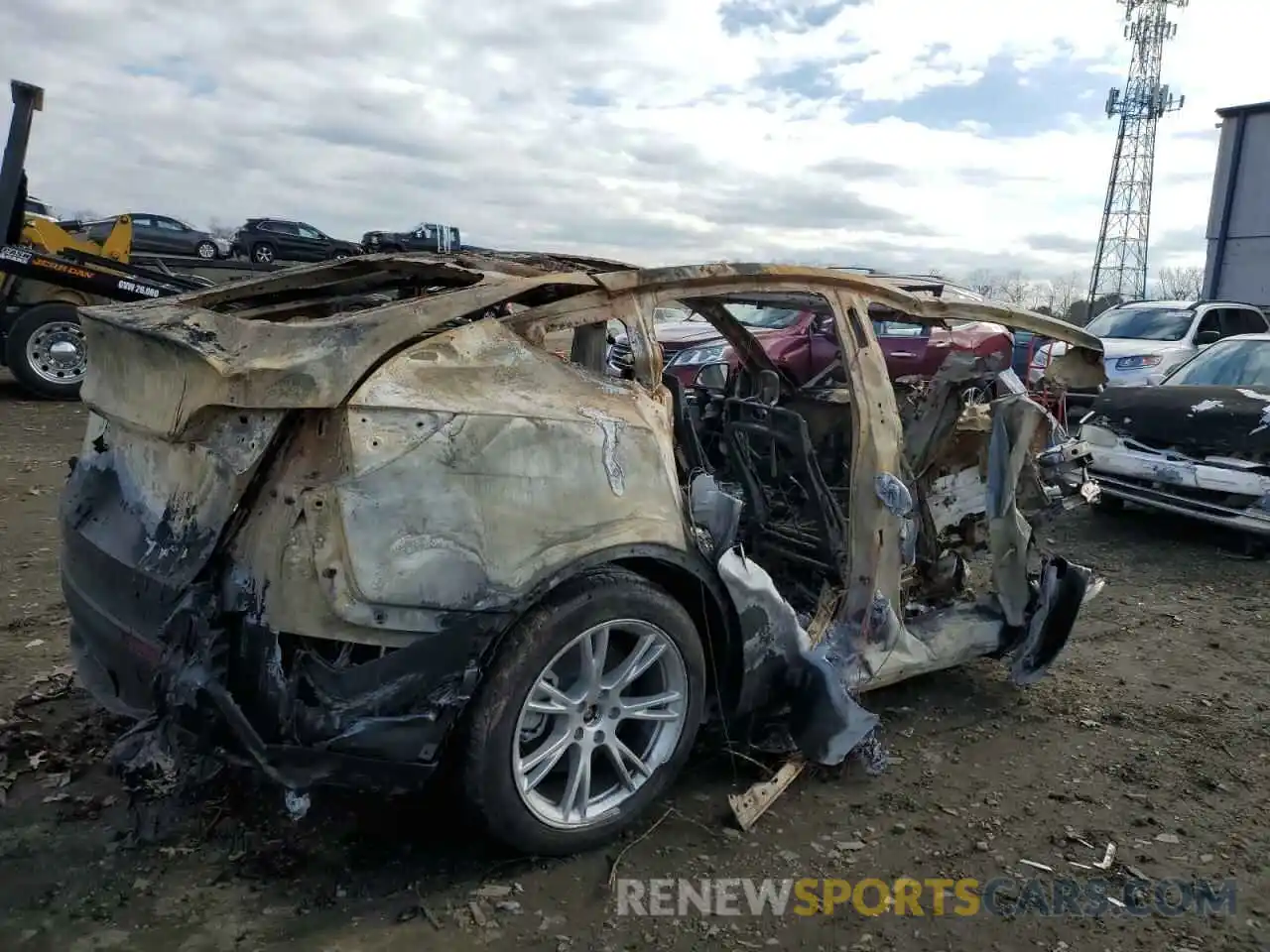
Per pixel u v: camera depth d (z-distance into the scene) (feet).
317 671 8.43
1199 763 12.46
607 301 10.55
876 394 12.35
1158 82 124.88
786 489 14.38
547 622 9.12
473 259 11.98
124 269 38.99
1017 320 14.65
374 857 9.59
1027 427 13.97
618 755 9.95
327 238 89.20
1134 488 24.02
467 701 8.73
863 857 10.12
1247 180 68.90
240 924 8.59
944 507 14.25
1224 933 9.14
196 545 8.70
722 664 11.00
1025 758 12.46
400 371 8.80
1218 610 18.89
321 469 8.40
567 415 9.49
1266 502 21.62
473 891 9.17
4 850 9.45
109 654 9.55
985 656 14.19
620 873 9.59
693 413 15.37
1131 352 42.27
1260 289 69.15
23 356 37.83
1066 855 10.32
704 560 10.43
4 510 22.03
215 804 10.28
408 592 8.36
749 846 10.18
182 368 8.83
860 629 12.12
